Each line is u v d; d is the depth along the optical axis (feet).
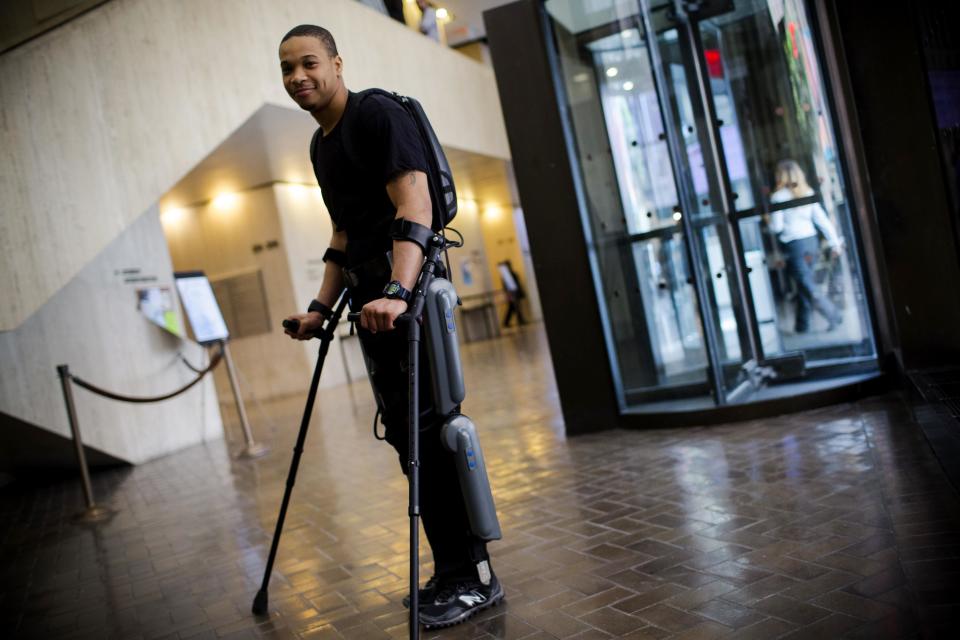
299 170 41.88
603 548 9.07
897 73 12.32
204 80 25.73
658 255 15.48
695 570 7.88
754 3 15.31
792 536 8.33
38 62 20.97
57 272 20.49
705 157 15.65
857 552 7.57
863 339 15.15
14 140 20.07
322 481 16.66
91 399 23.47
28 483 24.20
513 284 73.41
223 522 14.51
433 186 7.45
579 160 16.01
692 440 13.88
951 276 12.54
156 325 26.40
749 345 15.78
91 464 24.53
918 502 8.34
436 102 43.14
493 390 27.22
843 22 12.56
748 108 15.67
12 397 21.40
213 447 25.72
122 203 22.40
